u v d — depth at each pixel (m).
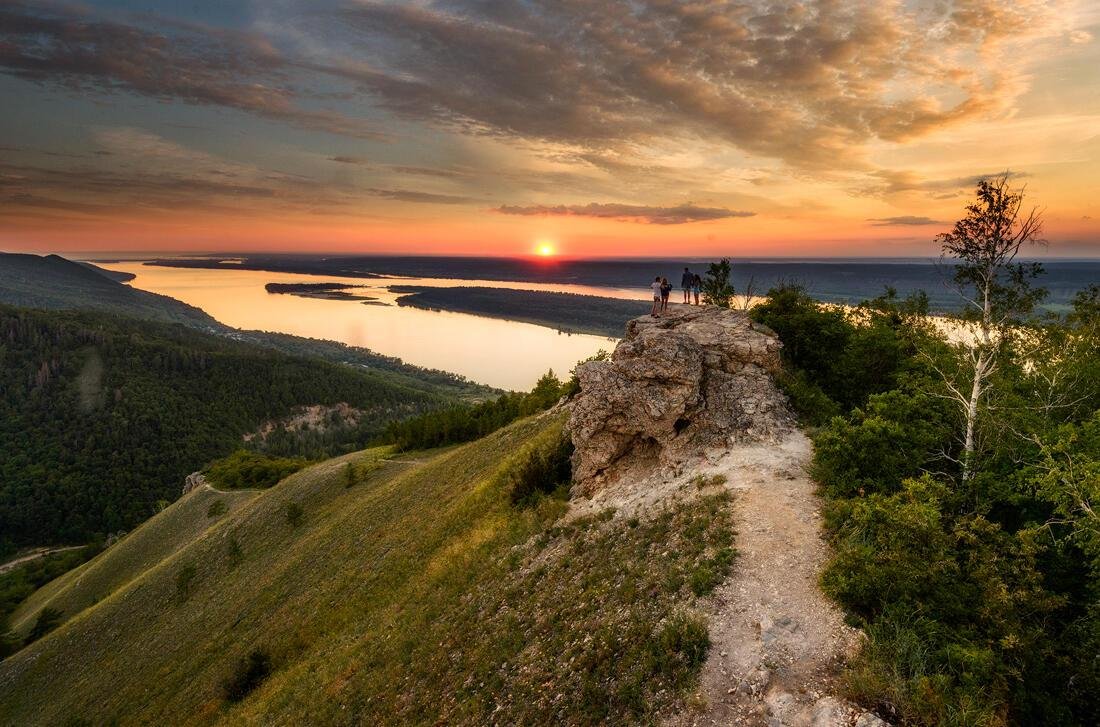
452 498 35.00
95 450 199.50
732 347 24.58
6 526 166.75
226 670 29.73
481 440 48.97
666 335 24.52
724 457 19.41
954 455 16.78
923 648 9.50
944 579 10.32
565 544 19.45
